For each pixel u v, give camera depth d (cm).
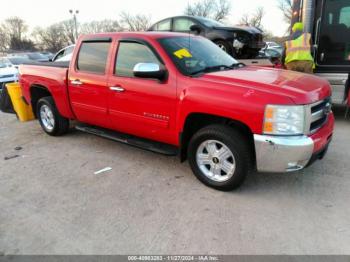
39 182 430
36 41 8238
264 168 351
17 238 316
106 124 501
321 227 315
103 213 351
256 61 768
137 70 396
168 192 391
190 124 399
